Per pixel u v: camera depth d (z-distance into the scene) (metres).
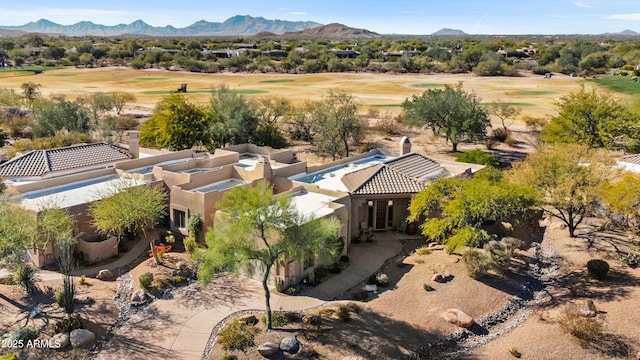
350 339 23.14
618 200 31.11
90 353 22.09
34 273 28.16
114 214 30.02
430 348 23.27
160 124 58.47
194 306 25.94
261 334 23.27
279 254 24.08
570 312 25.09
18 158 39.22
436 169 41.94
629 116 54.66
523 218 36.44
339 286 28.48
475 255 29.58
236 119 62.47
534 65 172.50
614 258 30.75
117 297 26.83
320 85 142.25
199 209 33.56
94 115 74.38
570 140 54.72
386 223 37.00
